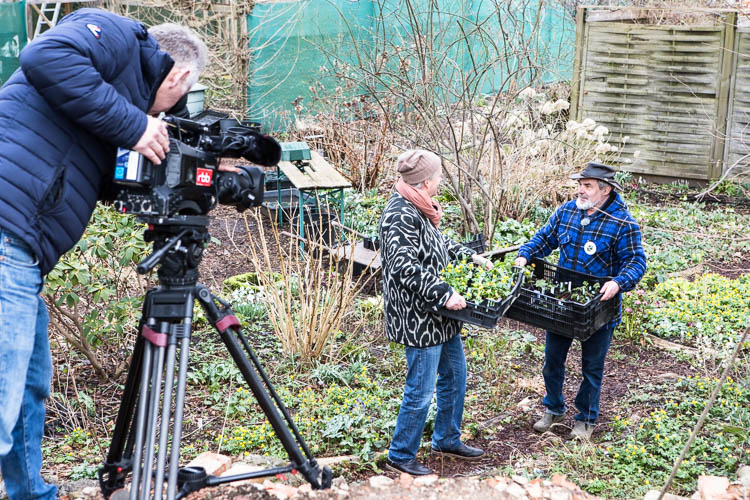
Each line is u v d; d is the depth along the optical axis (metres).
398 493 3.37
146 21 13.18
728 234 9.35
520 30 9.04
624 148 11.81
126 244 5.55
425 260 4.48
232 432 4.99
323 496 3.27
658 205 10.65
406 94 9.70
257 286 7.06
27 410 2.70
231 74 12.79
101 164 2.53
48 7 12.42
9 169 2.33
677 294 7.57
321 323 6.05
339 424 4.99
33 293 2.43
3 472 2.74
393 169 10.88
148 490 2.39
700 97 11.17
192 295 2.57
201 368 5.91
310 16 12.85
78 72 2.23
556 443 5.03
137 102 2.53
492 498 3.35
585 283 5.04
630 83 11.52
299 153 8.57
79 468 4.28
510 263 5.13
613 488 4.30
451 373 4.67
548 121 10.81
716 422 5.09
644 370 6.25
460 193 8.71
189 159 2.49
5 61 10.88
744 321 6.84
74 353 6.00
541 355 6.50
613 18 11.59
